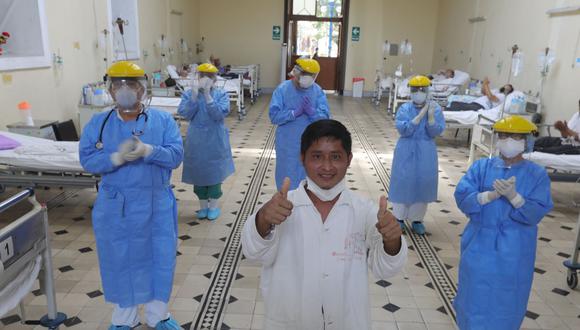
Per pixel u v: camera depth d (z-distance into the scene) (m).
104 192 2.11
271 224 1.22
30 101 5.05
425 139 3.67
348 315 1.30
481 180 2.16
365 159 6.42
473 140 5.97
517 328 2.11
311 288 1.27
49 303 2.23
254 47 13.69
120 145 2.03
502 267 2.03
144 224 2.13
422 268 3.32
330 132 1.25
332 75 14.05
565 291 3.07
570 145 4.87
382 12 13.34
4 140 3.81
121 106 2.08
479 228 2.10
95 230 2.13
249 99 12.27
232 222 4.06
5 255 1.75
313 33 13.71
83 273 3.07
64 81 5.78
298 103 3.63
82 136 2.14
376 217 1.33
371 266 1.33
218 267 3.22
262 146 7.01
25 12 5.13
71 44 5.93
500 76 8.63
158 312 2.31
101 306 2.68
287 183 1.18
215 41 13.63
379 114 10.59
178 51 11.23
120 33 7.37
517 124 2.01
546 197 2.00
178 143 2.22
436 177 3.76
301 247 1.29
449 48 12.09
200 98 3.79
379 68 13.66
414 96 3.56
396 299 2.88
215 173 3.97
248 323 2.56
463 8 11.07
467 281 2.12
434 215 4.42
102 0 6.84
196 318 2.60
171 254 2.25
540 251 3.71
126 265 2.15
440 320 2.67
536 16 7.22
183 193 4.80
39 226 2.03
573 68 6.02
